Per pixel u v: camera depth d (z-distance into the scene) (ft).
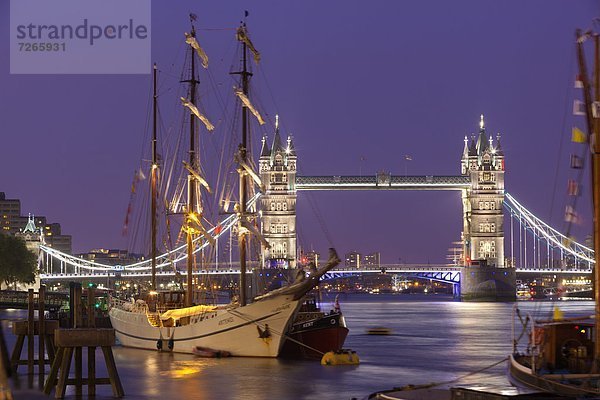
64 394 248.32
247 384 293.84
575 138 220.84
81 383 245.86
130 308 431.02
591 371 205.46
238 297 395.75
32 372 292.40
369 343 497.87
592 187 219.00
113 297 505.25
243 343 362.74
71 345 241.35
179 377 309.22
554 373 208.03
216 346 368.27
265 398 266.36
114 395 246.68
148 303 418.72
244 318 359.25
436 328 654.94
